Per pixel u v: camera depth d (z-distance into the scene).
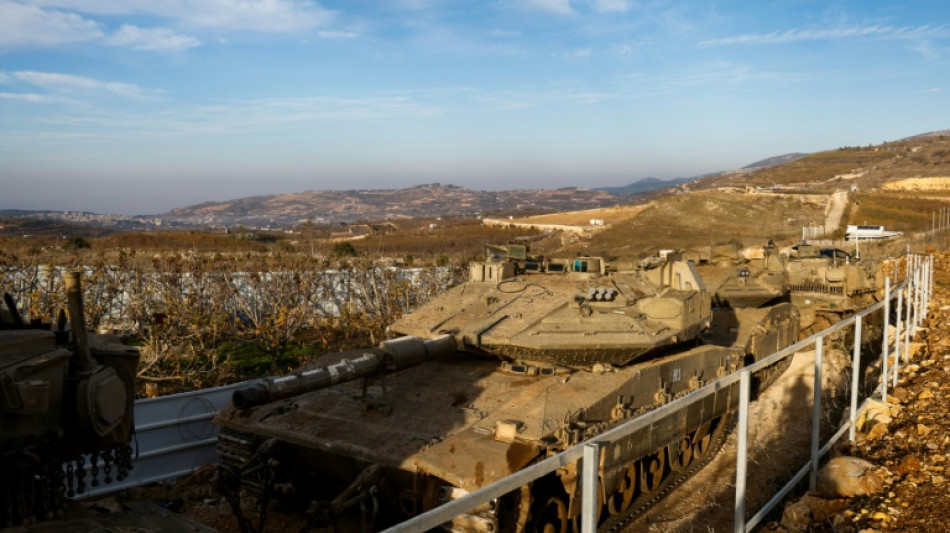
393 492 9.14
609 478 9.86
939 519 7.43
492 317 12.34
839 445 10.76
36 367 5.84
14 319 6.63
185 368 20.25
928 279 20.75
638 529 10.58
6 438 5.70
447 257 35.78
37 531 5.81
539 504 9.20
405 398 10.70
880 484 8.60
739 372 6.62
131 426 7.02
